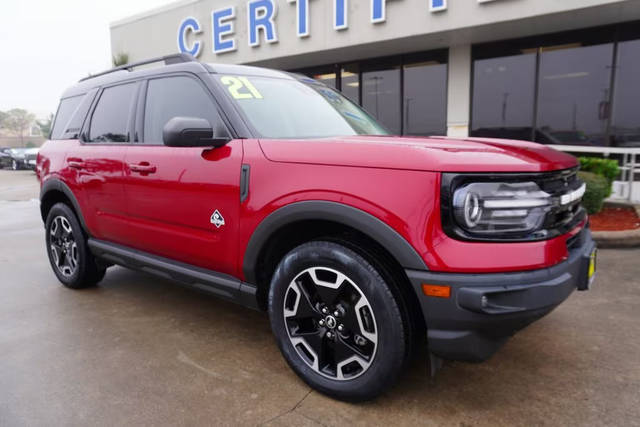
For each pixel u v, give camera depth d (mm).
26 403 2180
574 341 2771
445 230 1779
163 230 2844
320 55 10602
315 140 2215
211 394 2254
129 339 2891
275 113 2691
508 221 1806
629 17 7789
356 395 2090
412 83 10430
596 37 8367
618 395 2199
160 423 2021
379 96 10961
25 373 2467
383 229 1868
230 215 2422
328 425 1999
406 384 2320
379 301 1941
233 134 2488
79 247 3672
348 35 9617
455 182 1771
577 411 2078
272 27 10609
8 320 3211
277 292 2312
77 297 3691
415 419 2035
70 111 3955
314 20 10039
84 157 3445
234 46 11523
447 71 9914
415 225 1812
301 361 2281
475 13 8117
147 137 3018
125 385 2338
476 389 2275
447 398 2197
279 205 2184
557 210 1959
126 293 3779
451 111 9992
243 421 2035
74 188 3559
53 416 2076
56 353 2701
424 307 1838
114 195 3172
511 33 8742
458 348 1836
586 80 8602
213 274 2646
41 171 4027
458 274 1764
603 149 7672
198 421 2037
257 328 3061
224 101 2576
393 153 1918
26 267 4652
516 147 2102
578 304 3352
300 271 2205
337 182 2006
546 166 1893
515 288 1744
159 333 2980
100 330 3029
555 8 7422
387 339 1947
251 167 2324
